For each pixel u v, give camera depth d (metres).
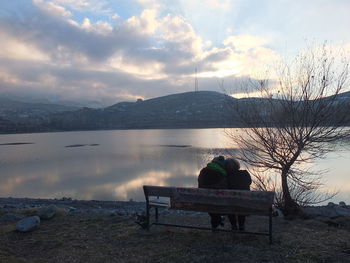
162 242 6.29
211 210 6.37
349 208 12.34
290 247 5.80
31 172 45.03
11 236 7.04
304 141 8.33
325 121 8.20
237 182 6.62
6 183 35.62
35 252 6.05
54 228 7.62
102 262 5.44
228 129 10.28
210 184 6.62
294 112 8.34
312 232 6.71
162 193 6.83
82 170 45.69
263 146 8.87
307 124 8.23
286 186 8.63
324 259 5.20
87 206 18.23
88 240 6.61
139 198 25.48
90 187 31.62
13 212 9.91
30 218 7.64
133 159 58.78
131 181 34.44
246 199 6.05
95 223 7.96
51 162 58.38
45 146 107.00
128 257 5.60
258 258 5.33
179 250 5.77
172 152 69.50
